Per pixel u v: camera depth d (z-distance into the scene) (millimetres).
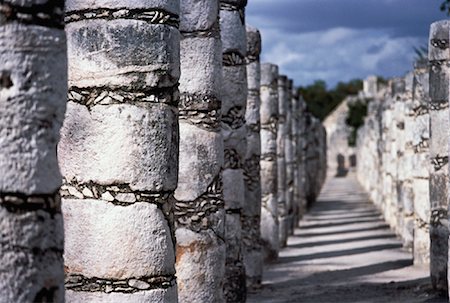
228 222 14375
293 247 24719
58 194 5711
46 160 5566
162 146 8406
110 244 8234
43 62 5543
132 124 8312
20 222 5434
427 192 19719
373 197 42375
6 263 5375
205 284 11102
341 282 17812
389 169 30328
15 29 5461
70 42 8461
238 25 14625
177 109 8734
